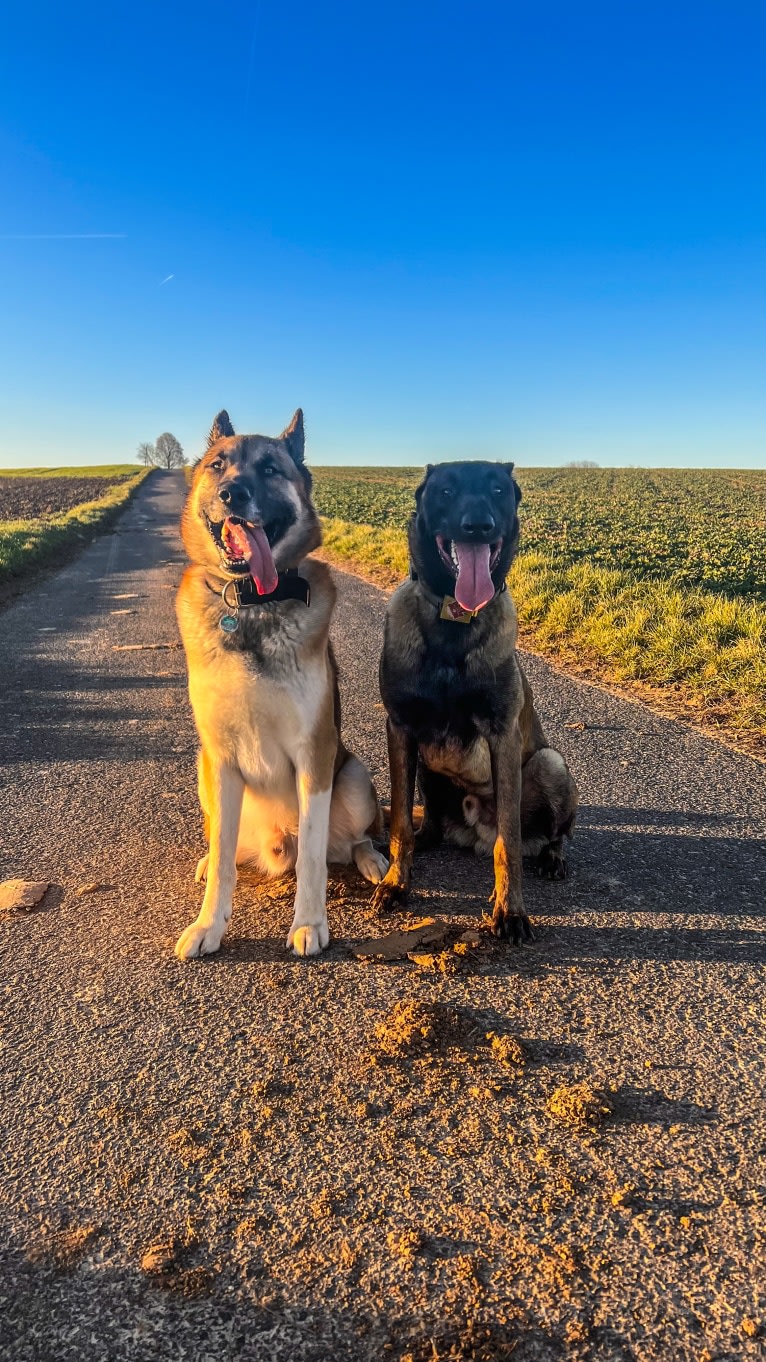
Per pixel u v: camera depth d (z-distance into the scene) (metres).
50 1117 2.16
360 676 8.15
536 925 3.25
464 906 3.47
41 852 3.99
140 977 2.88
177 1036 2.52
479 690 3.35
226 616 3.04
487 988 2.78
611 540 24.50
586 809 4.54
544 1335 1.52
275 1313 1.58
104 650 9.75
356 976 2.88
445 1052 2.42
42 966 2.95
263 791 3.37
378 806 4.14
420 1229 1.77
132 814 4.51
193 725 6.39
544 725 6.24
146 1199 1.87
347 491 63.72
